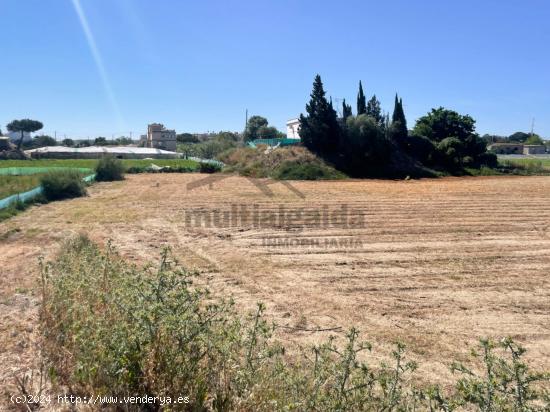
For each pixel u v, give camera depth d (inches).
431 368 224.2
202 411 130.3
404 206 812.6
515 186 1234.0
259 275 388.2
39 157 2940.5
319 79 1646.2
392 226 617.6
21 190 888.9
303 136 1669.5
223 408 128.9
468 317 296.2
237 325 150.1
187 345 135.3
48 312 195.9
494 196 977.5
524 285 364.5
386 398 130.6
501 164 1959.9
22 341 193.6
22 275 348.5
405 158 1718.8
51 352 169.3
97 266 209.2
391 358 233.5
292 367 169.0
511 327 280.8
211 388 135.0
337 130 1658.5
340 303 320.2
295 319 289.1
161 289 144.6
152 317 134.3
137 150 3245.6
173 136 4424.2
